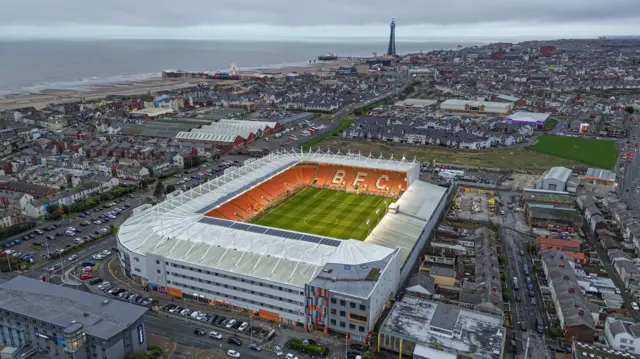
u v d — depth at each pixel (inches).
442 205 7490.2
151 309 4731.8
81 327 3700.8
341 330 4306.1
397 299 4909.0
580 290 4845.0
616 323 4247.0
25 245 6186.0
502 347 3796.8
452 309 4293.8
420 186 7785.4
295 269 4645.7
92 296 4197.8
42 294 4200.3
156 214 5920.3
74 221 7047.2
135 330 3914.9
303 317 4446.4
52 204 7337.6
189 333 4372.5
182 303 4869.6
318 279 4409.5
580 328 4190.5
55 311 3941.9
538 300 4955.7
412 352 3951.8
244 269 4687.5
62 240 6363.2
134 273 5226.4
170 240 5246.1
